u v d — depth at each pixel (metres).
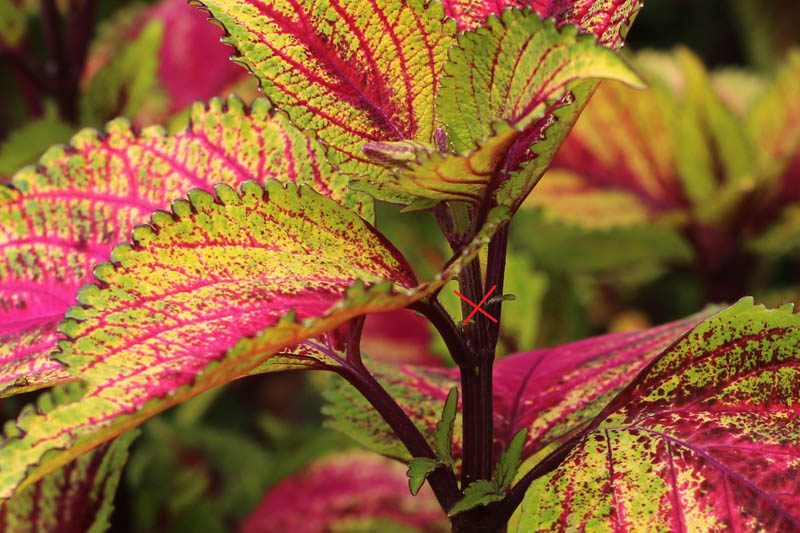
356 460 0.83
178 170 0.60
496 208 0.54
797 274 1.18
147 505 0.85
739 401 0.56
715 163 0.94
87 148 0.60
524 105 0.53
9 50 0.85
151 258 0.54
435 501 0.82
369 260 0.55
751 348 0.57
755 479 0.55
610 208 0.93
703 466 0.55
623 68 0.50
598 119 0.94
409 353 0.93
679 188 0.95
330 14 0.56
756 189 0.88
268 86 0.56
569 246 1.01
